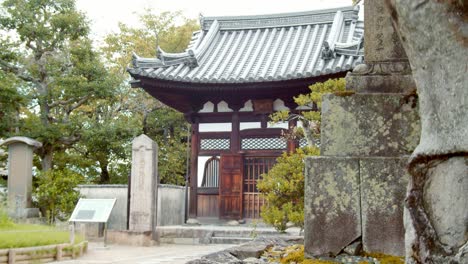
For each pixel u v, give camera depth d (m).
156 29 34.88
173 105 21.45
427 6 2.21
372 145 3.52
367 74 3.67
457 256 2.14
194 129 20.45
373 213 3.42
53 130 22.59
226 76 19.28
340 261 3.40
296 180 9.91
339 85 9.93
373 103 3.54
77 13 23.48
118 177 28.92
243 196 19.66
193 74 19.67
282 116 12.33
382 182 3.43
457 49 2.16
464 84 2.15
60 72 23.75
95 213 16.52
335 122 3.61
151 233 17.09
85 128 24.02
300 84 18.16
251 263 3.91
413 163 2.34
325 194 3.53
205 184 20.44
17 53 23.34
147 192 17.47
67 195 19.59
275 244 5.08
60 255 12.30
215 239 17.09
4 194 20.48
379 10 3.74
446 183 2.21
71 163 26.89
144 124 30.16
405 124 3.48
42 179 20.62
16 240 11.70
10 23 22.72
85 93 23.14
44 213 20.61
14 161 20.05
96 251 14.78
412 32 2.29
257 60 21.00
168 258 12.70
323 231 3.51
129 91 29.20
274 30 23.42
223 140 20.22
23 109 26.55
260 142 19.78
